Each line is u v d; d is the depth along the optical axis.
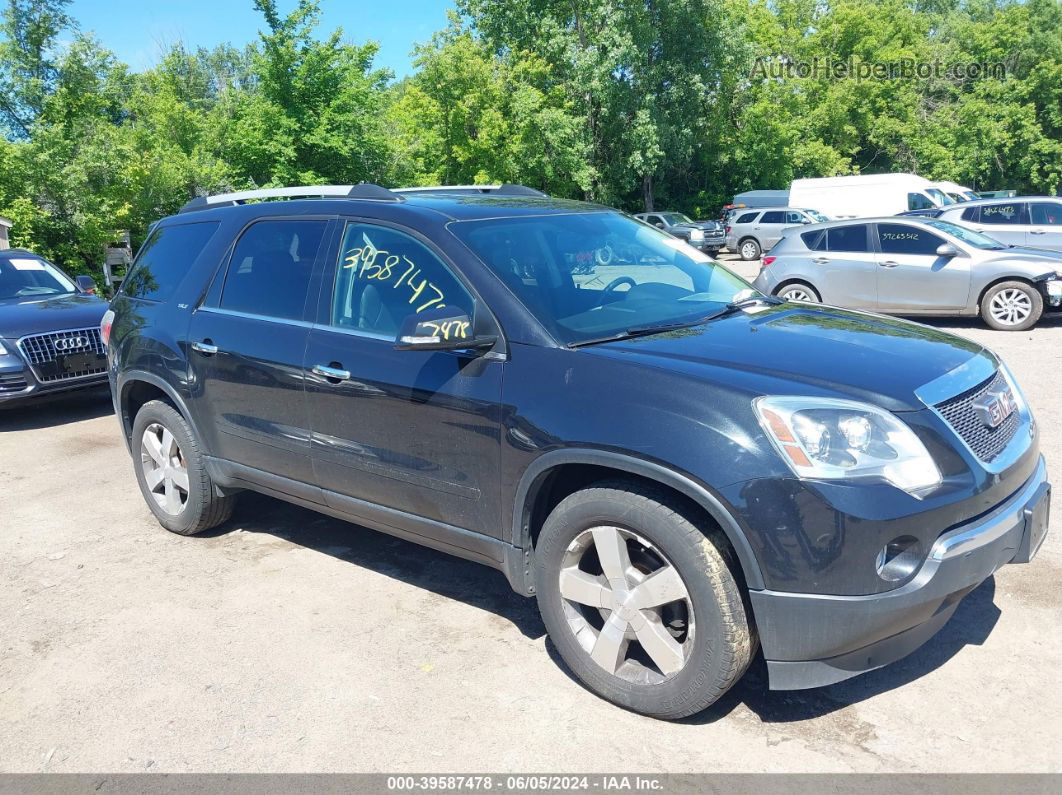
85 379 8.29
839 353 3.01
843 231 11.91
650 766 2.71
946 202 28.47
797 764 2.69
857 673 2.73
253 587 4.21
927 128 48.66
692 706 2.83
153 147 23.81
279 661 3.48
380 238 3.78
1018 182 49.50
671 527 2.74
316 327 3.88
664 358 2.94
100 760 2.88
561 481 3.22
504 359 3.17
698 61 37.00
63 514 5.46
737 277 4.30
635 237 4.16
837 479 2.54
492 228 3.66
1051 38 45.94
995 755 2.68
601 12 34.34
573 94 35.91
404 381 3.44
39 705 3.25
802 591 2.57
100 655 3.60
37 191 19.16
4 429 8.05
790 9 45.69
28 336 7.94
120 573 4.46
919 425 2.67
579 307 3.34
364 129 27.88
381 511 3.73
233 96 27.81
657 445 2.71
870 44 45.41
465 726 2.98
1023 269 10.62
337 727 3.00
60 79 22.72
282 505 5.44
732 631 2.70
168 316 4.67
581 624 3.13
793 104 43.91
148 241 5.21
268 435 4.12
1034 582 3.80
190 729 3.03
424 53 32.91
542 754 2.80
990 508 2.79
